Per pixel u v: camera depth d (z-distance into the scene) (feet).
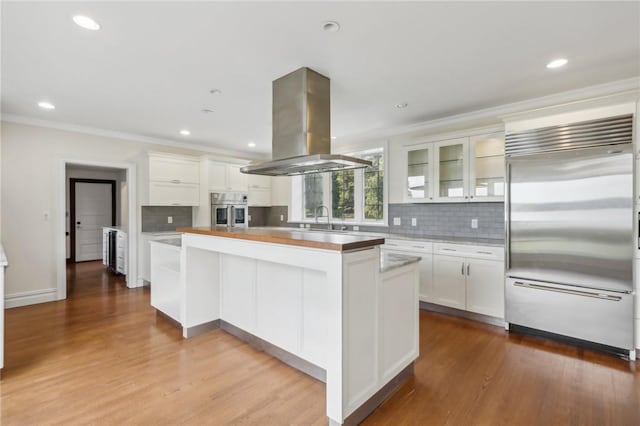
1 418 5.95
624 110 8.38
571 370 7.68
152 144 16.60
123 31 6.64
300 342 7.79
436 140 12.60
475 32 6.72
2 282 7.27
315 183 18.98
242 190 18.79
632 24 6.41
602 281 8.61
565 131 9.23
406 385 7.11
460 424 5.85
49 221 13.47
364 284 6.09
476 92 10.14
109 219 24.43
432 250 11.98
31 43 7.11
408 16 6.14
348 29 6.59
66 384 7.11
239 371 7.72
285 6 5.82
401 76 8.90
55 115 12.55
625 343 8.32
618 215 8.41
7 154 12.49
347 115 12.59
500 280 10.41
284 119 8.86
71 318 11.36
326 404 6.15
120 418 5.98
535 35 6.83
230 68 8.41
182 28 6.55
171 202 16.26
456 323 10.83
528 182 9.81
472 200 11.70
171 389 6.93
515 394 6.73
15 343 9.23
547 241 9.47
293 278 7.93
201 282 9.99
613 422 5.81
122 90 9.96
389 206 15.01
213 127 14.43
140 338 9.62
